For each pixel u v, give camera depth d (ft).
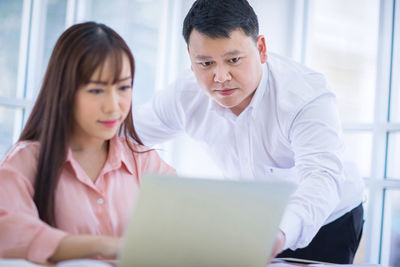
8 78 8.47
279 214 2.74
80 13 9.53
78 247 2.97
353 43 9.73
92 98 3.44
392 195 8.85
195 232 2.59
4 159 3.62
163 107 5.80
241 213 2.61
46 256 2.97
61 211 3.57
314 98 4.86
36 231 3.03
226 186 2.50
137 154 4.25
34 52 8.71
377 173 9.04
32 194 3.48
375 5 9.39
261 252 2.82
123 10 10.30
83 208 3.65
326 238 5.65
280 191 2.64
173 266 2.67
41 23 8.74
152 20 10.84
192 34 4.44
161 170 4.39
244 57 4.42
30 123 3.76
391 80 9.02
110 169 3.90
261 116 5.15
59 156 3.52
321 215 4.25
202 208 2.52
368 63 9.49
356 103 9.64
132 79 3.71
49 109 3.56
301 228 4.07
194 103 5.58
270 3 10.19
